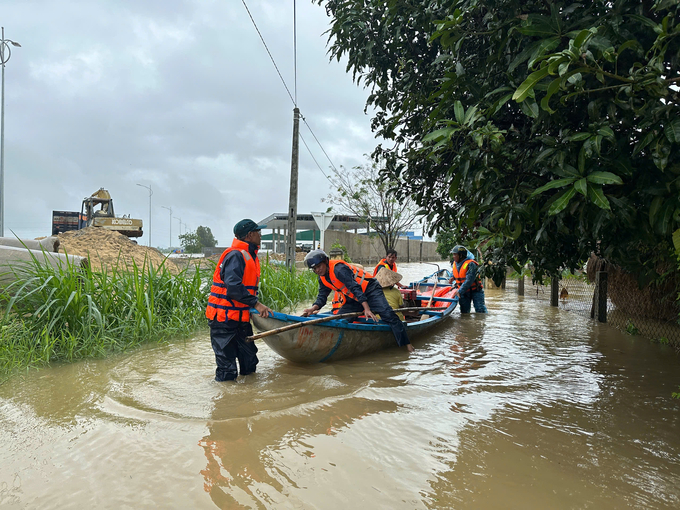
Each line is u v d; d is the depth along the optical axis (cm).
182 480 259
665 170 266
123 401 382
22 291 582
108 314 612
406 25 466
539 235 312
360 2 482
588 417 352
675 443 308
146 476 263
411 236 4019
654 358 538
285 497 242
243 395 400
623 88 254
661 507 235
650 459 286
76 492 246
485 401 388
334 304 636
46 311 538
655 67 236
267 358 543
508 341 638
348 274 554
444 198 542
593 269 884
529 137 334
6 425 334
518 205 306
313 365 509
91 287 605
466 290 848
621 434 322
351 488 251
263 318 463
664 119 246
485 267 418
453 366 504
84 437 314
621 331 707
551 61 235
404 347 598
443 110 383
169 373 466
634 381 447
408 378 456
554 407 374
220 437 314
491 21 342
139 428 329
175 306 720
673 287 679
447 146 328
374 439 312
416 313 791
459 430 328
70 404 377
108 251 1612
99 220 2512
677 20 282
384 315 569
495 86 364
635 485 256
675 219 256
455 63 384
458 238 470
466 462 281
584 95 299
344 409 367
